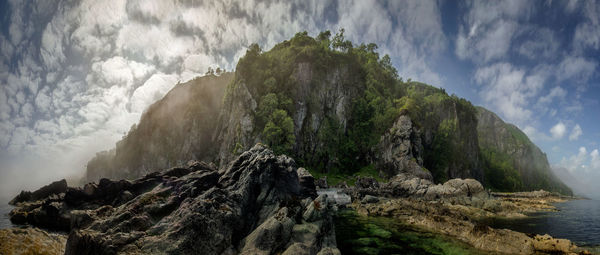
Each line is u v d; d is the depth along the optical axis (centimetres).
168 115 16062
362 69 15825
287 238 2048
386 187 8012
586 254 2252
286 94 13025
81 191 3409
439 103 16338
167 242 1650
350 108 14062
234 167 2978
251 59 13788
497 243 2584
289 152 11075
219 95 16575
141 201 2247
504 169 19362
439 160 14188
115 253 1538
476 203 5509
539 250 2428
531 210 5672
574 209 6325
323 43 15425
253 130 11581
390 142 11769
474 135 17112
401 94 17012
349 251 2500
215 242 1870
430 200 6378
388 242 2788
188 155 13800
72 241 1681
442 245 2680
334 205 5197
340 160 12294
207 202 2017
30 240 1812
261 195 2609
